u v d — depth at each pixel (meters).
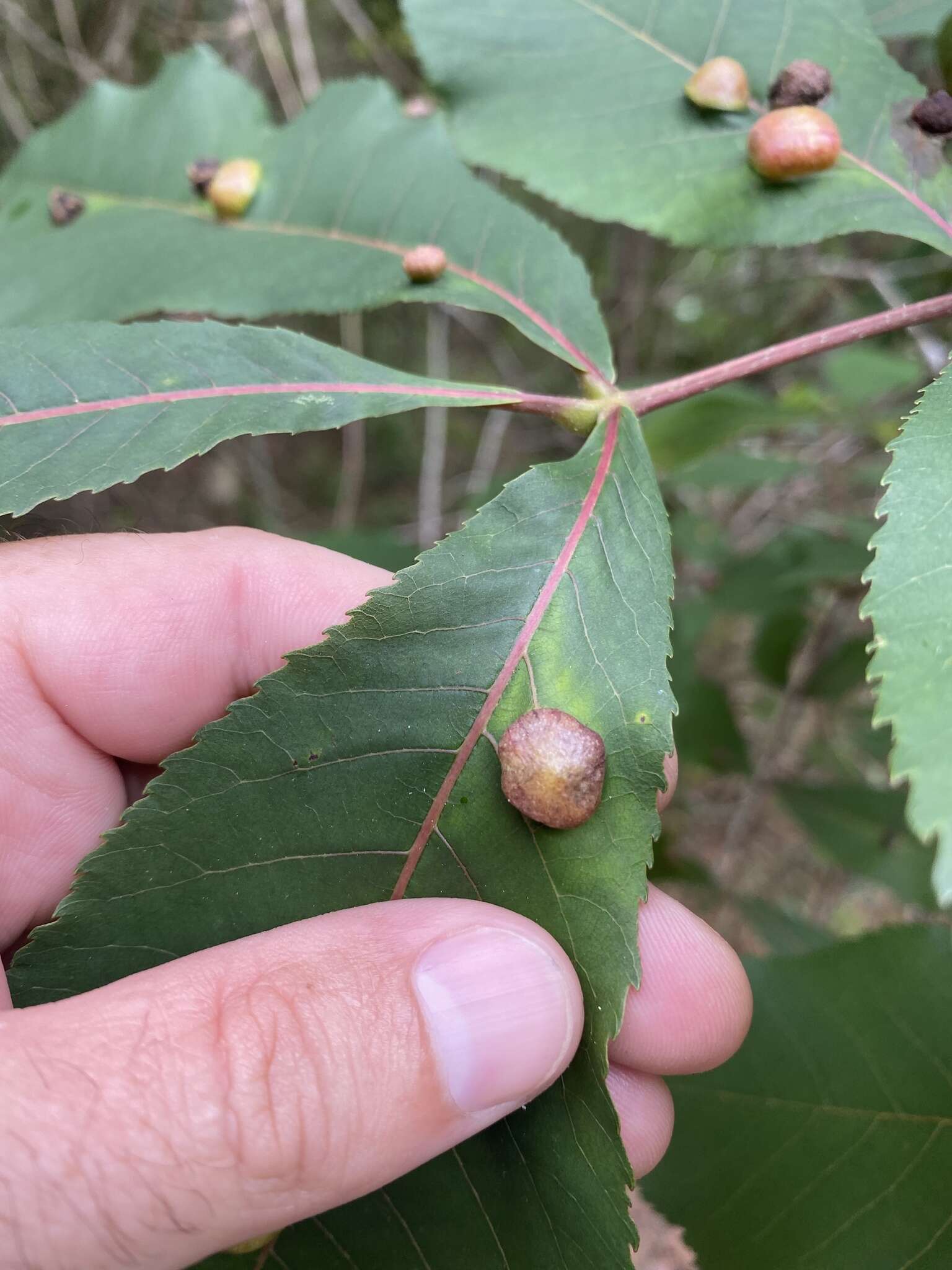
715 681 0.23
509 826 0.08
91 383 0.09
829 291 0.24
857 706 0.25
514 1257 0.08
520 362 0.35
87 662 0.13
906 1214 0.10
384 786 0.08
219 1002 0.08
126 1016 0.08
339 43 0.26
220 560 0.13
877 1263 0.10
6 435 0.09
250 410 0.09
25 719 0.13
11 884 0.13
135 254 0.13
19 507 0.09
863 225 0.11
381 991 0.08
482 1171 0.09
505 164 0.12
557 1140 0.08
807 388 0.21
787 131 0.11
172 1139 0.08
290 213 0.13
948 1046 0.11
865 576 0.07
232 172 0.13
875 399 0.21
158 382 0.09
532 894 0.08
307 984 0.08
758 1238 0.10
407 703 0.08
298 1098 0.08
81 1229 0.08
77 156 0.14
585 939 0.08
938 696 0.06
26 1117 0.08
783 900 0.31
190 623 0.13
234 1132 0.08
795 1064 0.11
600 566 0.09
